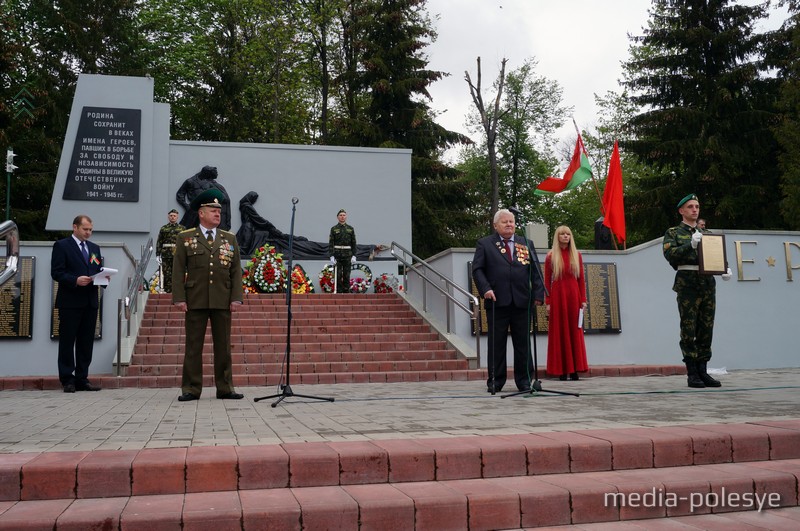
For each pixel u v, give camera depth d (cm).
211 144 2045
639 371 1185
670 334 1311
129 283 1241
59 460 406
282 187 2086
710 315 876
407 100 3444
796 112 2784
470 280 1272
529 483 425
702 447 479
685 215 886
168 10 3653
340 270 1680
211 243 821
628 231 3175
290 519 367
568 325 1065
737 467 469
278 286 1730
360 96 3878
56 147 2848
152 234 1938
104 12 3288
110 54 3291
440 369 1177
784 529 388
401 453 431
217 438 495
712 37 2984
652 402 720
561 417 606
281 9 3356
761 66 2988
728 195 2888
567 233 1073
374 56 3388
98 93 1922
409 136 3441
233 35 3544
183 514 359
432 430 533
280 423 583
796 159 2656
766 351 1298
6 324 1082
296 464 418
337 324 1362
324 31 3541
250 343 1225
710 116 2989
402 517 380
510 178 4528
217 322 823
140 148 1919
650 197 2998
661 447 471
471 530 388
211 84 3453
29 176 2816
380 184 2155
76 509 368
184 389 805
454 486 418
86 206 1873
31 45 3144
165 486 401
